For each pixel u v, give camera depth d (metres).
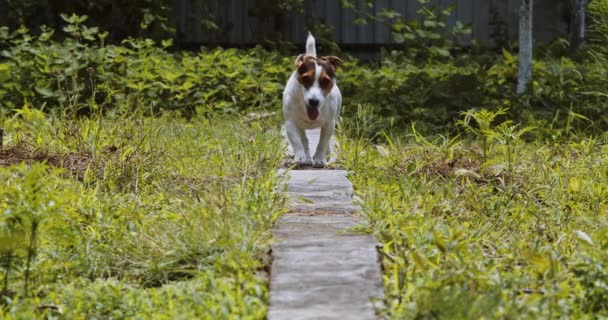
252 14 20.98
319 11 21.94
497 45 21.89
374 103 15.09
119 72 15.80
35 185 6.12
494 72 16.39
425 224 7.19
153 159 9.13
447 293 5.18
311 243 6.55
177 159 9.53
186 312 5.44
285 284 5.79
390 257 6.31
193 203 7.69
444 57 19.59
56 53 15.44
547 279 5.89
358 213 7.45
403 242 6.75
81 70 15.13
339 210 7.69
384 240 6.53
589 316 5.47
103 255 6.59
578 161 10.19
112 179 8.64
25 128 10.85
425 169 9.61
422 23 21.25
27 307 5.64
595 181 9.16
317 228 6.98
